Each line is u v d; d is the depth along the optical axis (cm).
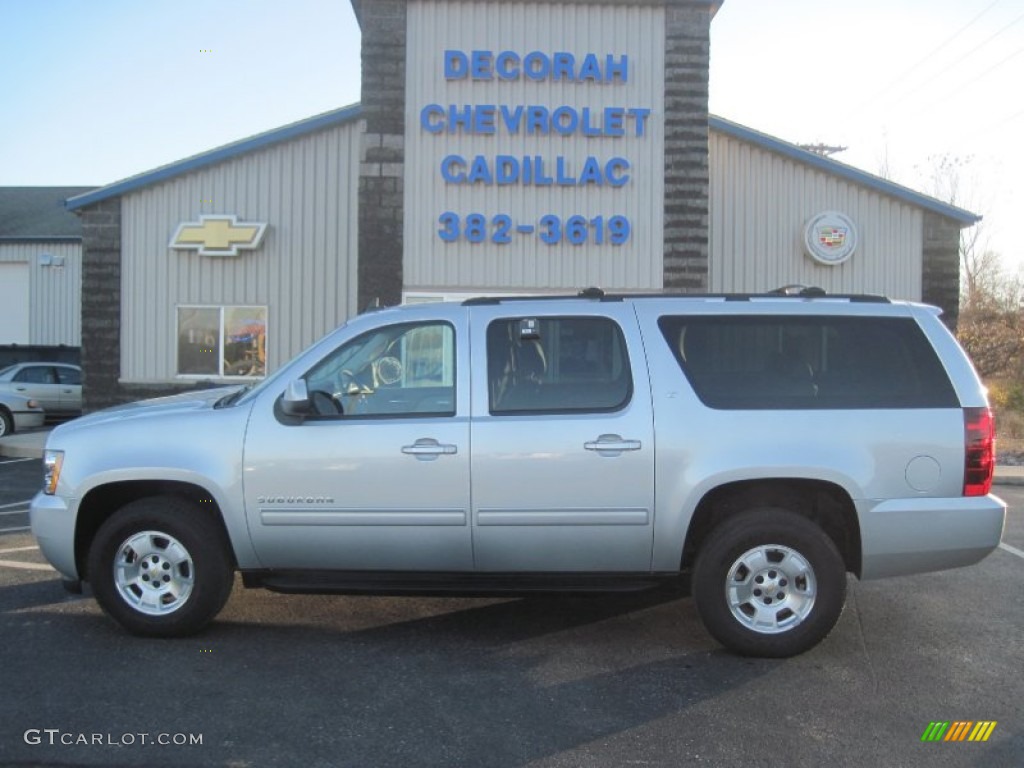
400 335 552
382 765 391
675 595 661
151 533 546
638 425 519
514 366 537
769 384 530
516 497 521
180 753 399
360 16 1498
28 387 1958
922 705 459
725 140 1598
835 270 1609
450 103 1409
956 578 714
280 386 547
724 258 1597
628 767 390
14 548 794
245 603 632
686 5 1414
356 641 554
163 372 1569
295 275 1562
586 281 1421
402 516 527
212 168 1561
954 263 1612
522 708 452
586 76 1405
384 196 1408
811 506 552
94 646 538
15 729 422
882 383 529
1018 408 1977
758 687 481
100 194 1549
